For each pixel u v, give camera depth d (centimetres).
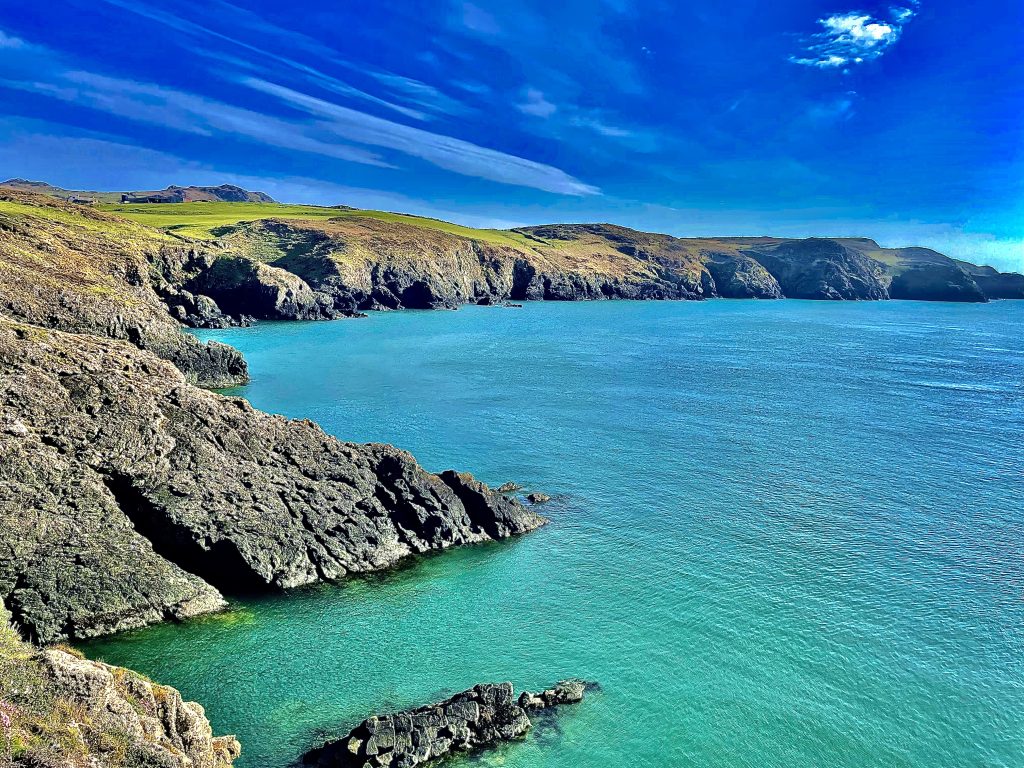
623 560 4712
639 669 3572
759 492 5934
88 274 11556
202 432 4653
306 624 3850
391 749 2825
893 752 3064
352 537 4553
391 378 10281
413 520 4838
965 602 4222
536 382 10306
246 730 3009
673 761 2970
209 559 4125
